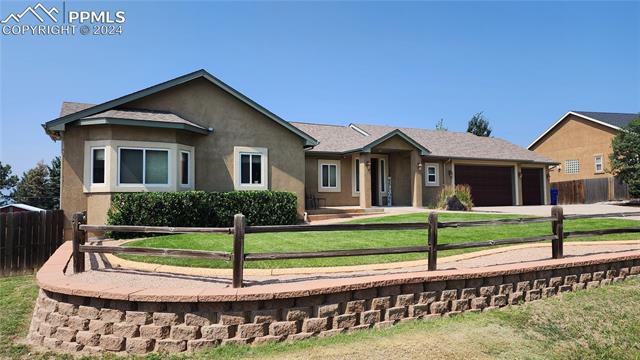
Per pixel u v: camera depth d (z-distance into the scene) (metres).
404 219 14.70
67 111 13.83
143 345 4.97
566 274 7.46
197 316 5.04
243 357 4.81
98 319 5.12
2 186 49.97
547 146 35.66
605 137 30.61
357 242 9.89
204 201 13.07
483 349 5.07
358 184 20.78
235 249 5.43
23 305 7.20
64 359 4.93
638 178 23.17
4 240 10.41
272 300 5.18
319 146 20.33
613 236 10.88
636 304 6.81
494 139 29.36
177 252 5.74
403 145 20.52
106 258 8.00
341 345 5.12
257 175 15.50
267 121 15.76
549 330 5.73
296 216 15.54
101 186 12.53
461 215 15.96
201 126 14.65
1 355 5.05
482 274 6.46
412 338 5.36
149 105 14.00
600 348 5.21
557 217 7.92
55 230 11.40
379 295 5.78
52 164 44.75
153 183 13.09
